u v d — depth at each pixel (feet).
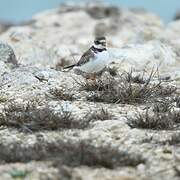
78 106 45.70
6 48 60.59
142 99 47.34
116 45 78.84
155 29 93.45
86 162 33.96
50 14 115.65
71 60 67.21
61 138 38.22
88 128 40.57
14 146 36.11
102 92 48.49
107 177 32.42
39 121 40.65
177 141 37.58
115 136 38.88
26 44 74.43
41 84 52.29
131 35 91.61
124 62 62.90
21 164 34.17
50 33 96.63
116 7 121.49
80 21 110.01
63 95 48.08
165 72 62.03
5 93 49.85
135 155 35.22
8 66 59.21
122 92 47.55
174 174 32.96
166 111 44.55
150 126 40.78
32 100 47.24
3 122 41.24
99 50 52.49
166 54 67.21
